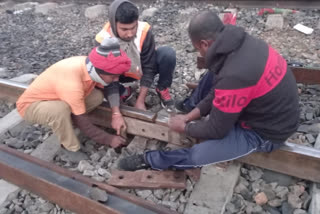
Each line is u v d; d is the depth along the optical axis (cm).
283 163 221
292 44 433
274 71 178
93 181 220
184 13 574
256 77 171
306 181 225
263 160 227
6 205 230
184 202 218
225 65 173
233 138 206
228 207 211
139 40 273
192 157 216
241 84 169
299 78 326
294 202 212
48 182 215
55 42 545
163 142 272
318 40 435
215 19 182
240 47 171
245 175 236
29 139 295
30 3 763
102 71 223
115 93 263
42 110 241
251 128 206
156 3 646
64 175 229
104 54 218
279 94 182
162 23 554
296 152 212
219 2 590
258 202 214
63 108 239
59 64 243
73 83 232
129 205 204
